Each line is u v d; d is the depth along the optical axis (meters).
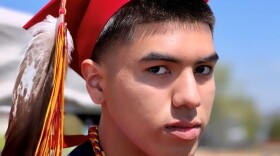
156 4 2.45
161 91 2.40
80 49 2.70
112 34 2.50
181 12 2.45
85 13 2.66
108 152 2.65
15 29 5.13
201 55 2.43
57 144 2.51
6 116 5.11
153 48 2.39
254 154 43.09
